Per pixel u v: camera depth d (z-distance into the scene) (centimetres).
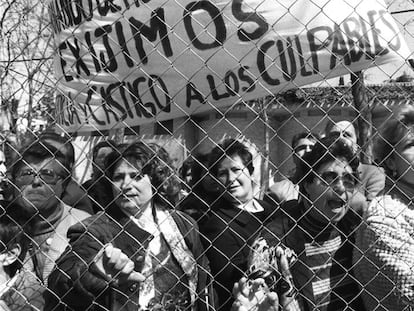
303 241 240
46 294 218
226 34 271
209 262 243
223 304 226
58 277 213
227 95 272
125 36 274
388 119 249
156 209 240
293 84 268
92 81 275
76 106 274
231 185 252
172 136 264
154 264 228
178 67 274
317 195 239
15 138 237
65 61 272
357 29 272
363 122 280
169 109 276
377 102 272
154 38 274
